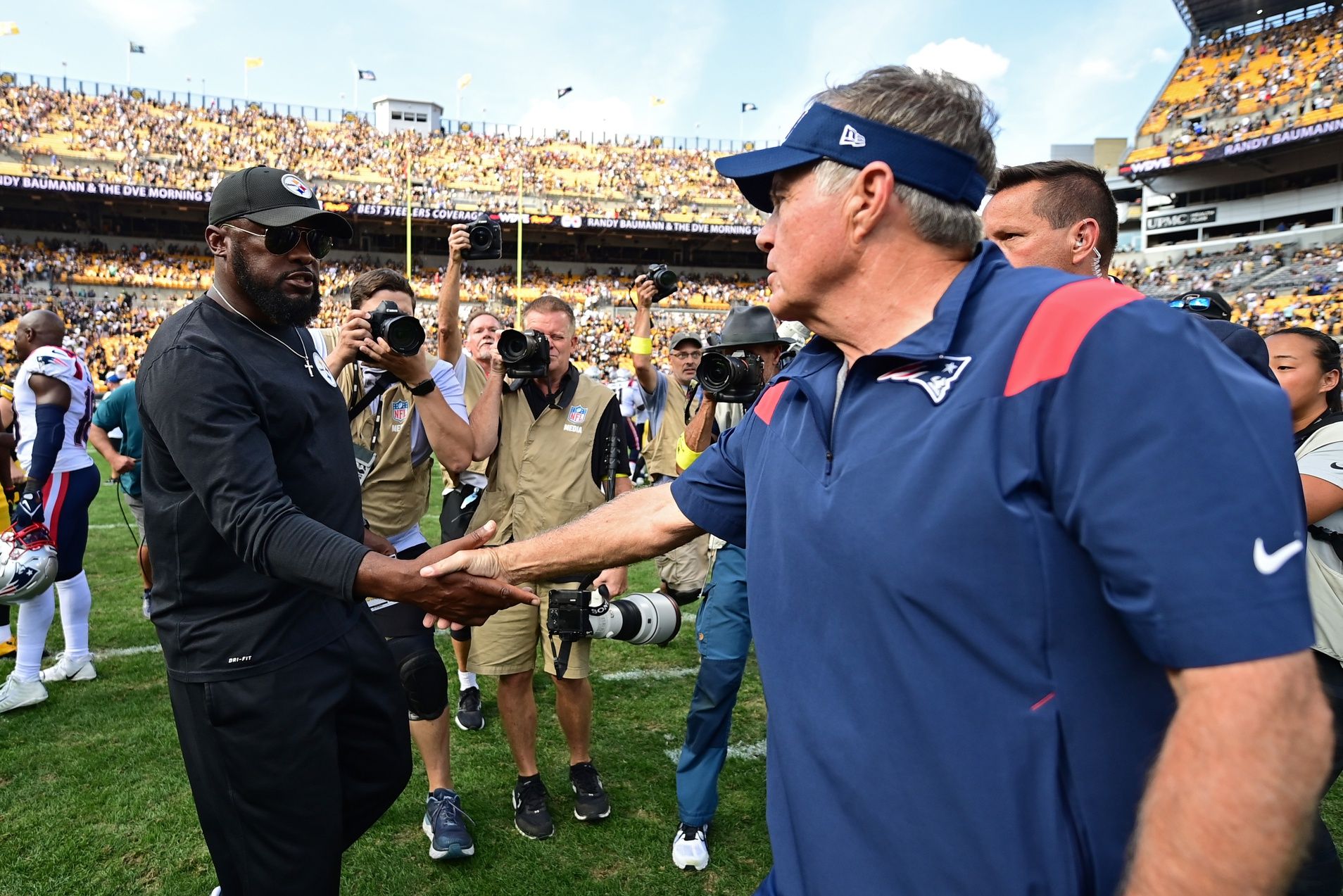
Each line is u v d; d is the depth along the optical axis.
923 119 1.00
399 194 37.00
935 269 1.03
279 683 1.77
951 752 0.88
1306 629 0.72
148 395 1.70
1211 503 0.73
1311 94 33.62
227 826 1.82
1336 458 2.12
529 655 2.94
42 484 3.38
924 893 0.91
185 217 35.44
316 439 1.91
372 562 1.59
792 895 1.07
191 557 1.76
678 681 4.51
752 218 40.53
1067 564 0.84
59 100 35.50
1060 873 0.85
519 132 44.34
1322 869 1.58
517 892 2.57
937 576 0.87
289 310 1.83
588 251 41.31
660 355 29.89
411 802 3.11
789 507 1.06
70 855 2.68
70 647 4.23
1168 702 0.86
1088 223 1.87
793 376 1.15
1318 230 32.50
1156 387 0.77
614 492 3.23
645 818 3.02
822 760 0.99
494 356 3.15
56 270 30.67
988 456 0.86
